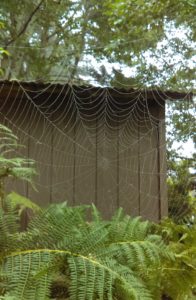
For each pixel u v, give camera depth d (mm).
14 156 3197
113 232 1753
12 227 1644
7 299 1293
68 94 3412
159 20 6734
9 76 8750
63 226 1639
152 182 3443
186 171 6148
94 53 9258
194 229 2494
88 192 3334
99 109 3514
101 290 1404
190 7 5793
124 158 3459
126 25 6668
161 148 3523
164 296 2127
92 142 3441
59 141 3377
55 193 3260
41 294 1398
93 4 9336
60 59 9328
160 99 3557
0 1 7945
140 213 3355
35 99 3396
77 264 1484
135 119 3549
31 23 9062
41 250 1565
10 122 3297
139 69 8312
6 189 3043
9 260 1514
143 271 1790
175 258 2014
